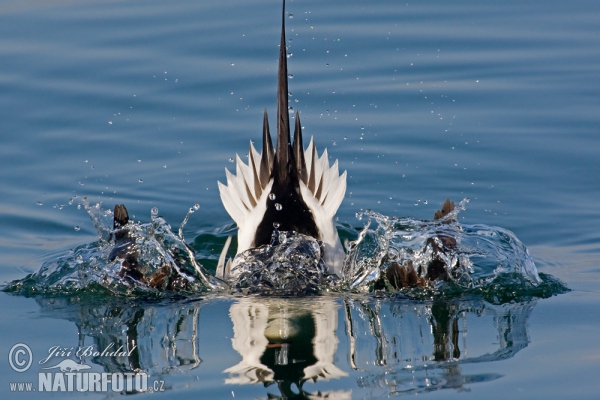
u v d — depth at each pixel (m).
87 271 12.40
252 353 10.16
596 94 17.17
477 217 14.07
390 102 17.16
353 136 16.28
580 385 9.15
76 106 16.95
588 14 20.06
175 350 10.28
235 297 12.07
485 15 20.09
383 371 9.66
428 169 15.41
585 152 15.57
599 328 10.60
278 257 12.68
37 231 13.91
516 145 15.90
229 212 13.66
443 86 17.61
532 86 17.53
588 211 14.06
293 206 13.22
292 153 13.58
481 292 11.97
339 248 12.98
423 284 12.27
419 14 20.14
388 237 12.59
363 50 18.66
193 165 15.66
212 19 19.66
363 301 11.89
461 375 9.52
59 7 20.34
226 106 17.05
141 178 15.35
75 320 11.16
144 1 20.61
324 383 9.38
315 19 19.72
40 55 18.34
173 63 18.16
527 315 11.17
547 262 12.77
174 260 12.60
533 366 9.66
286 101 13.62
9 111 16.72
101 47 18.67
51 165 15.52
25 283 12.24
